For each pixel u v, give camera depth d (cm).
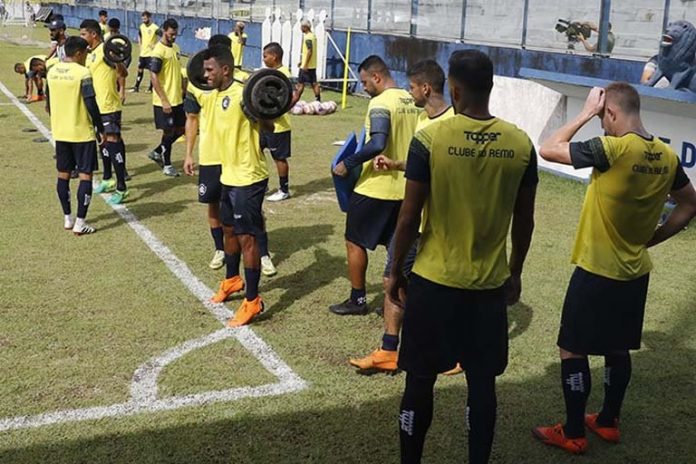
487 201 314
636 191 350
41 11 4244
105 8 3644
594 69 1245
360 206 512
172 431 393
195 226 755
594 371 473
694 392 447
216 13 2592
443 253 320
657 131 872
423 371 329
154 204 836
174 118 948
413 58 1681
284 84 508
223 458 371
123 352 480
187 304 560
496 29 1487
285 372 460
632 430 406
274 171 1015
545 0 1358
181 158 1081
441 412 420
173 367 462
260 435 392
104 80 813
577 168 352
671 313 562
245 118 507
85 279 604
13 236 709
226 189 525
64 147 703
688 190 366
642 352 499
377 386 446
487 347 327
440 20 1630
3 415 404
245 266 521
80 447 377
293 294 584
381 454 378
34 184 903
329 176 992
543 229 771
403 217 324
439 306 321
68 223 730
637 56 1176
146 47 1789
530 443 392
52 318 527
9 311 537
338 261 663
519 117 1059
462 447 386
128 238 713
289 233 746
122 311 544
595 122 944
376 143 480
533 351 496
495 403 331
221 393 433
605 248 362
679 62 835
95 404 417
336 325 529
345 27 1923
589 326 369
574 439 382
